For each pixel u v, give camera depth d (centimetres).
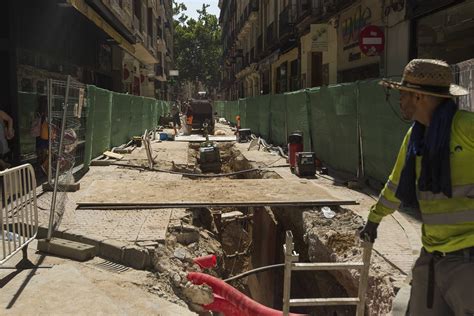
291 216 855
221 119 4722
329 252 619
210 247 740
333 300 347
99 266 536
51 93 652
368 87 939
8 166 928
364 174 995
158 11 4925
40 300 429
